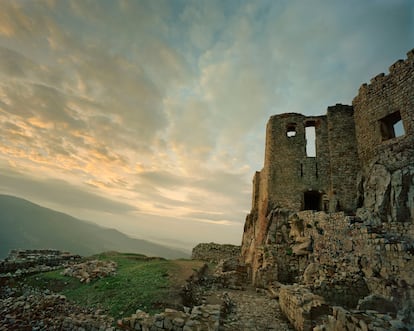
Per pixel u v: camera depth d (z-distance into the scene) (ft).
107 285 45.50
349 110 84.48
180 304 37.06
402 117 62.39
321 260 52.16
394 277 33.40
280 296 43.70
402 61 64.75
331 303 38.32
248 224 108.58
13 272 58.13
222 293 51.49
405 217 51.06
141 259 80.59
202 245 112.27
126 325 26.84
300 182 83.41
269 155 91.04
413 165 54.44
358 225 43.09
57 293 45.27
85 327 28.73
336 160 81.05
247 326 33.78
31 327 30.63
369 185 63.41
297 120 91.86
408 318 26.48
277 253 62.34
